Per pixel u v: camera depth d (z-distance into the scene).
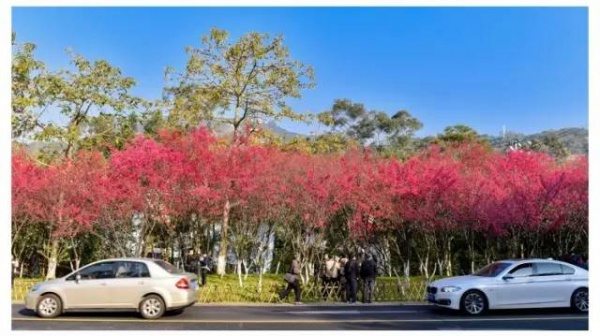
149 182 16.83
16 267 19.81
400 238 21.08
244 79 22.67
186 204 17.39
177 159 16.95
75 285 11.60
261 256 18.03
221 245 20.61
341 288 15.80
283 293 15.18
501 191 19.09
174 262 20.80
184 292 11.70
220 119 23.27
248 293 16.00
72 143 21.03
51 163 20.56
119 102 21.97
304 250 18.58
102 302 11.54
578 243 21.73
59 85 20.80
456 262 22.31
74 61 21.38
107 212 16.89
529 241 20.78
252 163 18.00
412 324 11.15
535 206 18.55
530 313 12.77
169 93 23.81
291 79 23.06
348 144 29.64
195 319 11.62
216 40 22.86
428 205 18.16
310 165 19.27
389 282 17.30
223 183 17.33
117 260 11.94
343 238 20.36
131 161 16.73
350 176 18.59
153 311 11.55
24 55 20.69
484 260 21.95
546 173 20.03
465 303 12.52
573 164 20.78
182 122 22.69
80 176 17.41
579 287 12.73
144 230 17.44
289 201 17.70
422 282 17.12
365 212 18.45
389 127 49.78
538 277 12.72
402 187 18.44
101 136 22.02
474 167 23.09
